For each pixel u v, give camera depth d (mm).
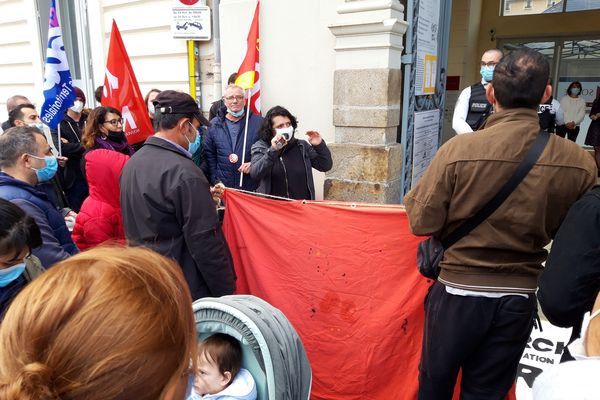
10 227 1523
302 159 3391
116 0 5777
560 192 1539
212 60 5055
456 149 1624
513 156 1551
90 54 6875
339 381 2430
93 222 2771
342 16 3664
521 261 1637
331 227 2400
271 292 2596
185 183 2061
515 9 8898
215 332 1684
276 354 1540
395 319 2266
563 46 8695
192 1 4844
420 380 1920
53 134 4105
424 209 1668
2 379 561
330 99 4059
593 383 734
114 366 561
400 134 4008
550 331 2961
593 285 1380
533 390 845
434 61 4383
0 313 1593
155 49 5500
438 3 4277
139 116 3924
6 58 8141
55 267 653
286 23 4184
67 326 564
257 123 3932
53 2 3877
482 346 1734
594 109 7137
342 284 2393
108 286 604
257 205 2623
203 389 1648
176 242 2133
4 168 2201
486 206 1597
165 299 642
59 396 543
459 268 1679
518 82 1580
